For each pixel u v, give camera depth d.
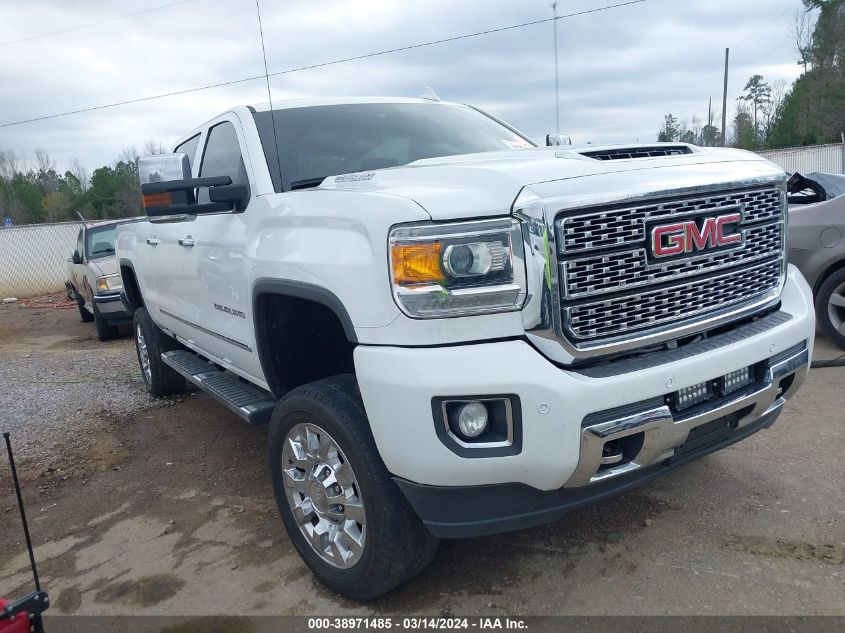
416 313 2.42
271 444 3.17
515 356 2.37
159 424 5.64
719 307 2.80
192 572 3.34
